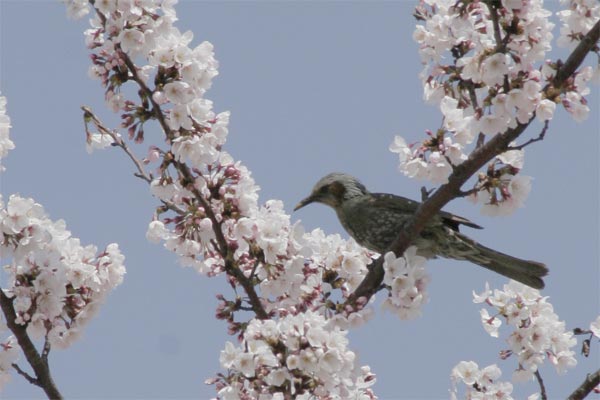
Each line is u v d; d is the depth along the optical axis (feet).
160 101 34.68
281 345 30.48
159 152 36.01
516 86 34.35
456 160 34.40
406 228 37.63
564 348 37.81
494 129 34.14
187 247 37.65
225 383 33.60
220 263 38.60
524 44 34.88
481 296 37.91
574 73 35.81
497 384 37.27
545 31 35.45
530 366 37.22
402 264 35.35
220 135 36.32
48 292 33.47
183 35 36.29
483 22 37.96
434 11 40.55
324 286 37.45
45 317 33.47
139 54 35.35
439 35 38.86
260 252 36.73
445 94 38.88
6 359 34.01
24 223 32.53
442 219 42.98
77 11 36.58
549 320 37.47
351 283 38.58
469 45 38.91
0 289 33.76
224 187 36.58
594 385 37.55
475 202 37.17
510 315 37.35
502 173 36.01
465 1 35.37
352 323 35.40
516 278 42.45
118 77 35.88
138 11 35.01
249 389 32.76
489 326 37.47
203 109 35.86
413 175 34.63
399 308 35.37
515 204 35.94
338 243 38.83
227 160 37.19
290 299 38.37
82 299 35.19
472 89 37.83
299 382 30.50
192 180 35.88
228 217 36.73
